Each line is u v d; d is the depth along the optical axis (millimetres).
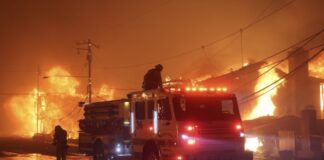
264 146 25391
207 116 14688
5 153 32062
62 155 22172
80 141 22016
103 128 19516
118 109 18453
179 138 14266
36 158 26938
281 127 27188
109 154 18922
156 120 15406
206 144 14391
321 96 39719
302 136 21719
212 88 15109
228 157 14641
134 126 17000
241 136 14930
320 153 20562
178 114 14500
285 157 21750
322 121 23203
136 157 16797
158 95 15328
